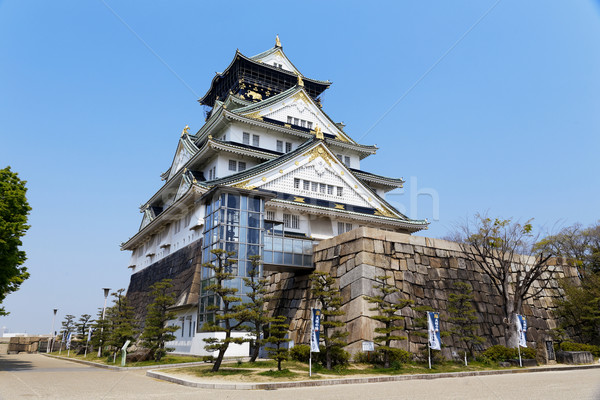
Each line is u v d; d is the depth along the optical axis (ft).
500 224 110.63
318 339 69.31
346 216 145.28
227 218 102.06
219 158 149.48
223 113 154.51
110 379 68.69
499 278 104.73
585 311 114.32
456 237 127.95
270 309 113.80
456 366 84.28
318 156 151.43
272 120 169.68
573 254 157.17
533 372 80.84
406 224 157.58
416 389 55.57
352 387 58.75
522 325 91.91
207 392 53.06
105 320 140.26
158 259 169.78
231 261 79.00
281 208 136.67
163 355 101.55
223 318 71.92
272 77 203.31
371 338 83.61
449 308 92.89
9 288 95.81
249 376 65.05
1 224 88.28
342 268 96.58
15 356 170.81
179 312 129.49
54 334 214.48
